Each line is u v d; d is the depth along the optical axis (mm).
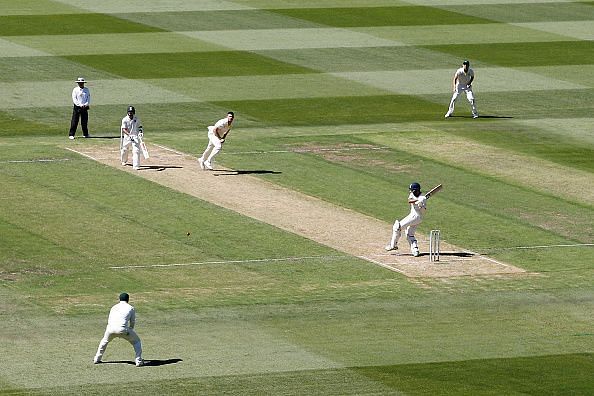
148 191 189625
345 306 151500
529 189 197750
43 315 145875
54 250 166125
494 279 161875
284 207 185250
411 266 165375
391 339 141625
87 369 130875
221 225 176875
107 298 151625
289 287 156875
